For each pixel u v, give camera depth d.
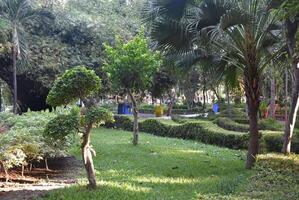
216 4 8.58
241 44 9.16
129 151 12.65
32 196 6.68
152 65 13.72
